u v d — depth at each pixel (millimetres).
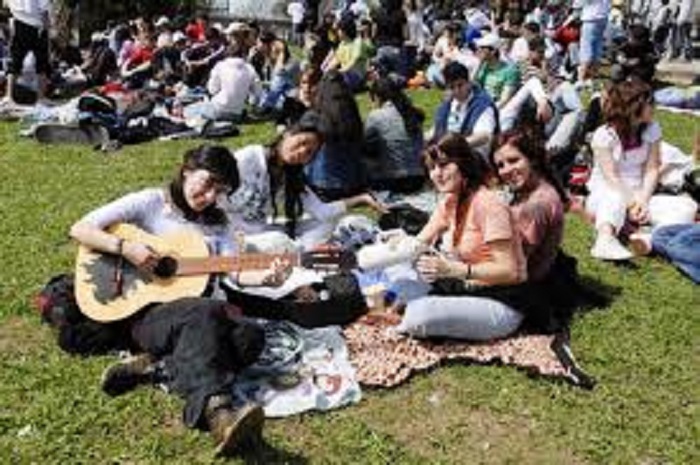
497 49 11727
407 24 20109
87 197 8625
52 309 5469
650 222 7762
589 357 5625
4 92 13789
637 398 5191
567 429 4840
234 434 4309
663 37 20281
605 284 6844
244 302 5512
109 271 5180
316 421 4781
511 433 4793
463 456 4578
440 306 5445
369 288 5766
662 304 6527
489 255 5484
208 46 16500
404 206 7801
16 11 12969
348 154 8453
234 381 4859
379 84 8969
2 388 4949
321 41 15633
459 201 5641
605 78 16578
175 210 5387
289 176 6414
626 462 4598
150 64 16062
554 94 10125
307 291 5676
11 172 9461
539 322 5715
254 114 13016
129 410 4738
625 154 7789
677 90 14672
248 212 6367
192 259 5176
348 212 7863
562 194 5953
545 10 24203
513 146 5797
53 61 15711
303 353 5254
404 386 5160
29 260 6824
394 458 4512
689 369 5590
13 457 4344
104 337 5277
